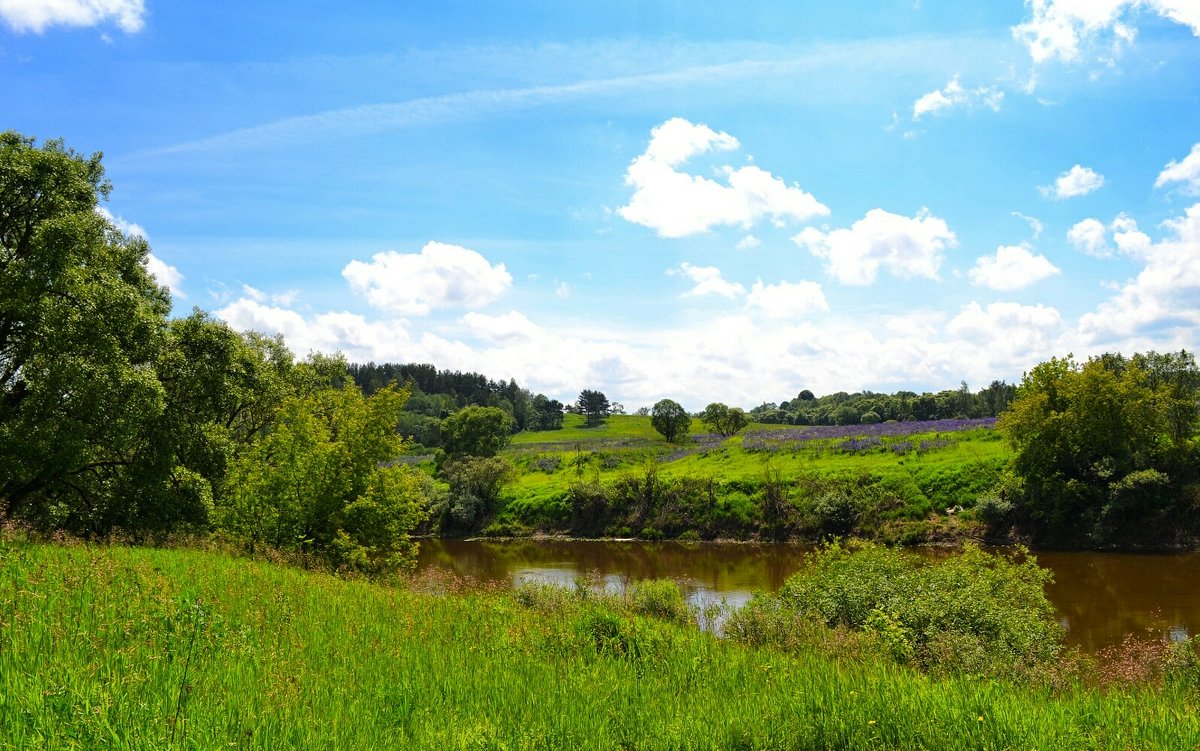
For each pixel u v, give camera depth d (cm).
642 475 5572
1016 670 1059
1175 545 3347
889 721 619
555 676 816
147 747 445
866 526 4194
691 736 608
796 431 7600
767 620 1332
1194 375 4194
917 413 10281
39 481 2064
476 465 6112
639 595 1775
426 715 635
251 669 684
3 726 454
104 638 695
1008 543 3759
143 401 2023
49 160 2020
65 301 1923
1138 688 898
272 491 2345
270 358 3553
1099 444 3756
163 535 2075
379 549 2456
